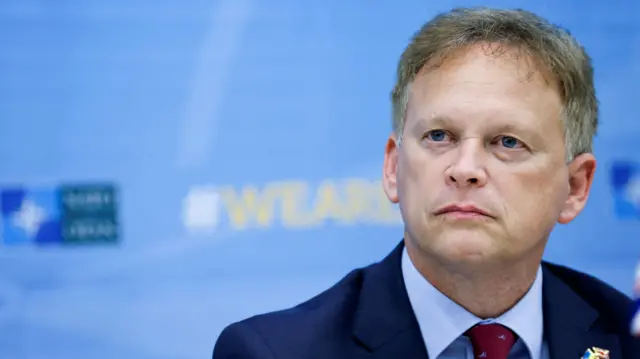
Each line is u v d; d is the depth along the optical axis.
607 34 5.87
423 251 2.62
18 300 5.29
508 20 2.67
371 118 5.64
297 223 5.54
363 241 5.59
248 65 5.54
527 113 2.53
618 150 5.80
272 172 5.53
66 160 5.38
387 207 5.62
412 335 2.72
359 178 5.61
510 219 2.50
